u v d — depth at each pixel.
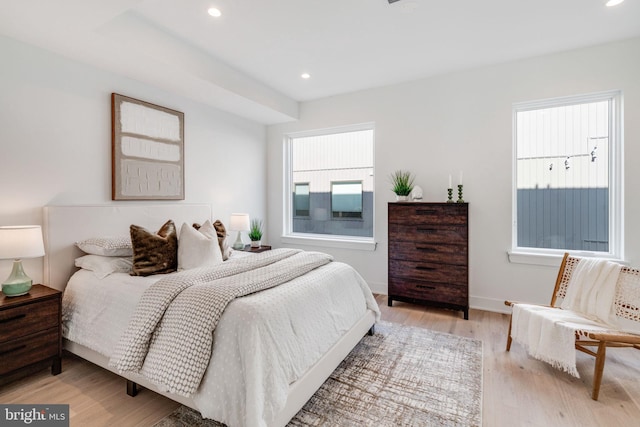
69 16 2.00
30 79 2.35
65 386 2.02
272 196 4.83
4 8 1.90
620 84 2.83
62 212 2.48
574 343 1.96
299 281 2.13
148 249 2.40
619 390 1.96
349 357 2.38
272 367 1.50
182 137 3.48
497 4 2.26
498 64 3.30
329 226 4.57
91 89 2.71
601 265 2.32
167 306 1.75
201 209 3.66
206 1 2.20
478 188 3.43
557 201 3.21
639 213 2.78
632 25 2.55
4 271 2.27
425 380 2.07
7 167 2.26
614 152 2.95
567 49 2.98
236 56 3.08
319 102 4.36
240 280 1.95
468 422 1.67
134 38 2.40
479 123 3.41
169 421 1.69
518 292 3.28
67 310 2.31
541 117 3.27
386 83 3.81
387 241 3.96
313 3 2.23
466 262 3.18
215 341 1.56
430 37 2.74
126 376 1.87
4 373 1.91
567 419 1.70
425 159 3.69
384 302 3.72
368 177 4.25
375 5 2.27
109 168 2.86
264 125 4.80
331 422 1.67
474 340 2.67
